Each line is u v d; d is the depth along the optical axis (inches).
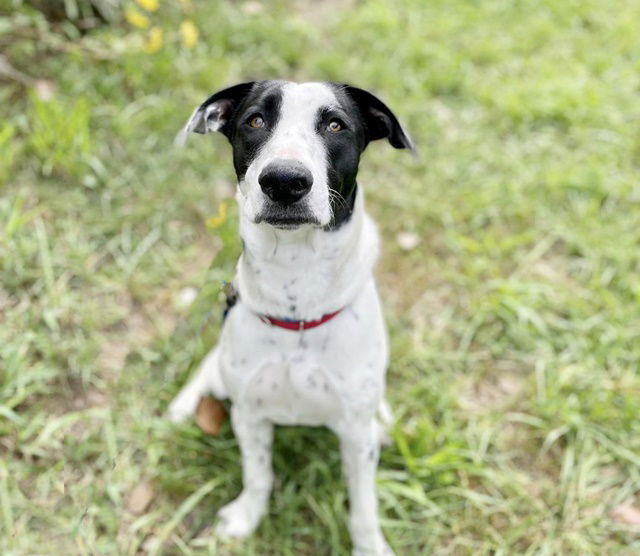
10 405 46.8
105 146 61.5
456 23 79.2
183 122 63.4
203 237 58.1
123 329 52.9
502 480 46.3
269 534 44.3
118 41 65.8
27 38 66.5
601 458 47.5
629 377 51.1
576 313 53.8
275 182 33.7
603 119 68.1
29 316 51.0
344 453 42.6
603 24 81.4
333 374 39.4
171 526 43.8
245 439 43.0
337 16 79.5
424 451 46.8
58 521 43.9
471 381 51.7
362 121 39.4
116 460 46.6
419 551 44.4
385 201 61.2
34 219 56.7
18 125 60.7
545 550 43.9
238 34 72.9
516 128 68.1
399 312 55.1
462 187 62.5
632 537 44.6
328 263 37.4
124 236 56.7
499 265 57.9
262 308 38.6
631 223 59.8
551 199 61.8
